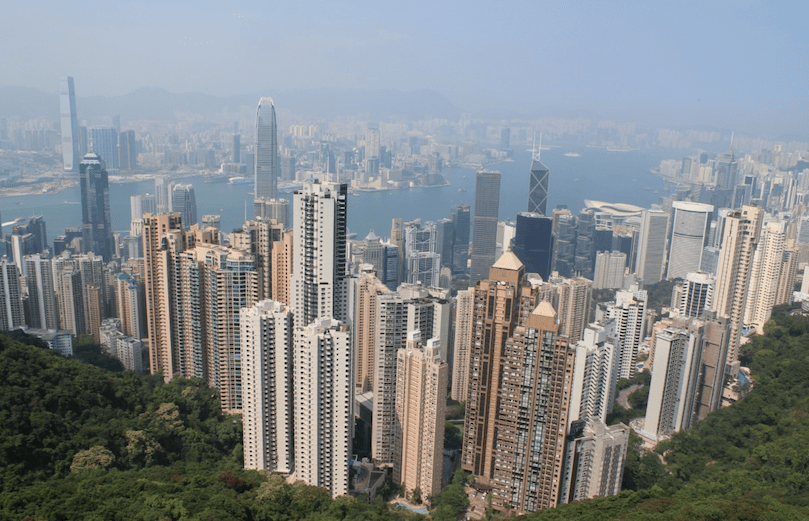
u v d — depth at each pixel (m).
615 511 194.12
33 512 171.50
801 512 177.88
